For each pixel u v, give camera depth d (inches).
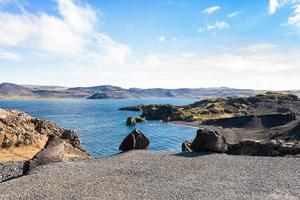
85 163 1285.7
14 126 2253.9
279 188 921.5
